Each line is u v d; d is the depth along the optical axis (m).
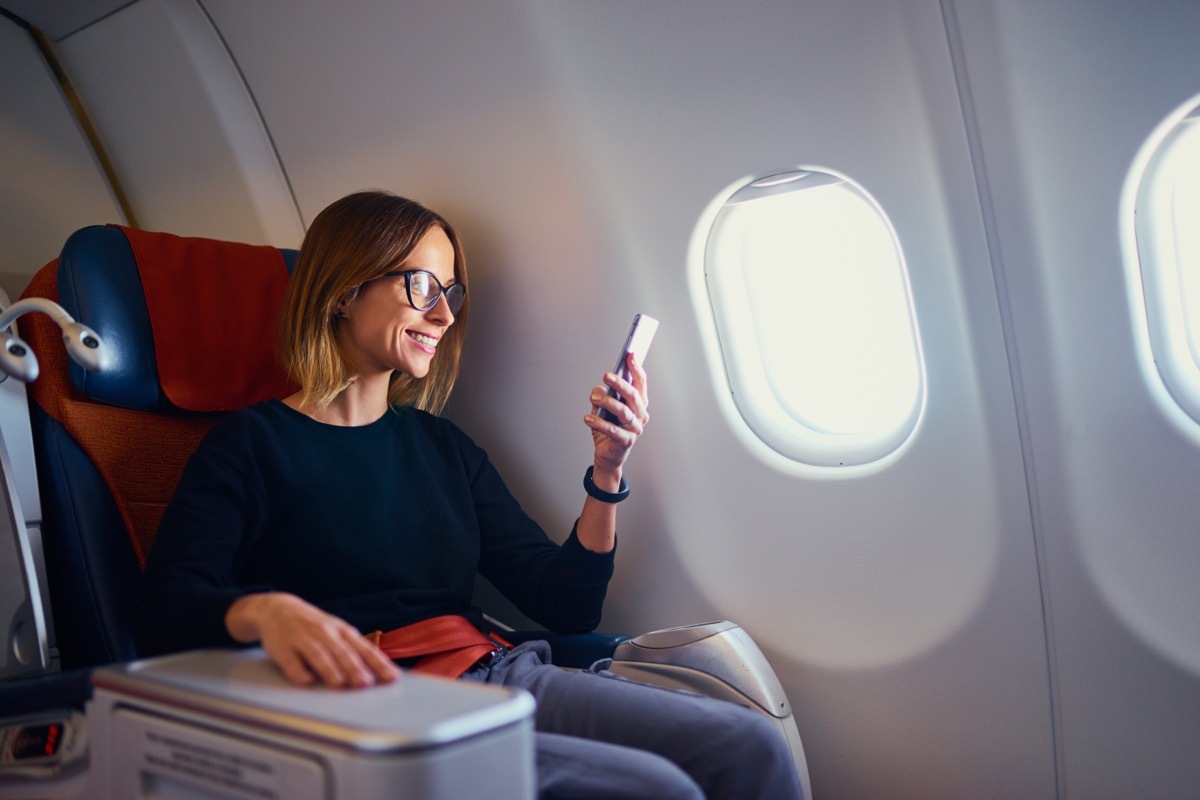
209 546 1.23
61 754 0.93
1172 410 1.30
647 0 1.48
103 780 0.86
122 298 1.54
